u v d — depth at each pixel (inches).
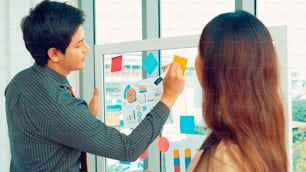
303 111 55.0
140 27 79.4
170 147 54.4
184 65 51.8
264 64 25.8
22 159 41.5
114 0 83.9
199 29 68.8
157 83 56.3
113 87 62.9
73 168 42.5
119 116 61.7
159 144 55.4
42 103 38.7
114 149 39.2
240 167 24.8
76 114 38.5
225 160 25.0
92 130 38.6
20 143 41.1
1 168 79.7
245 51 25.5
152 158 57.2
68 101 39.4
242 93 25.5
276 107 26.1
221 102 25.8
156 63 56.3
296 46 56.7
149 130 40.5
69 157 41.4
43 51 40.1
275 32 41.9
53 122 38.4
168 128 54.2
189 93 51.3
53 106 38.4
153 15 75.7
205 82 26.9
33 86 39.6
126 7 82.0
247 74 25.6
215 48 26.1
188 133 52.1
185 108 52.0
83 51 41.8
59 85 40.7
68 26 39.3
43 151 40.2
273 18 59.5
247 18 26.3
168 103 42.0
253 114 25.5
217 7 65.5
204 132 50.4
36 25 39.1
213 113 26.4
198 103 50.4
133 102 59.7
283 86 41.1
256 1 60.1
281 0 58.8
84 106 40.6
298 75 56.0
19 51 80.3
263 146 25.3
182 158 53.2
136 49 58.6
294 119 54.7
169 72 42.2
